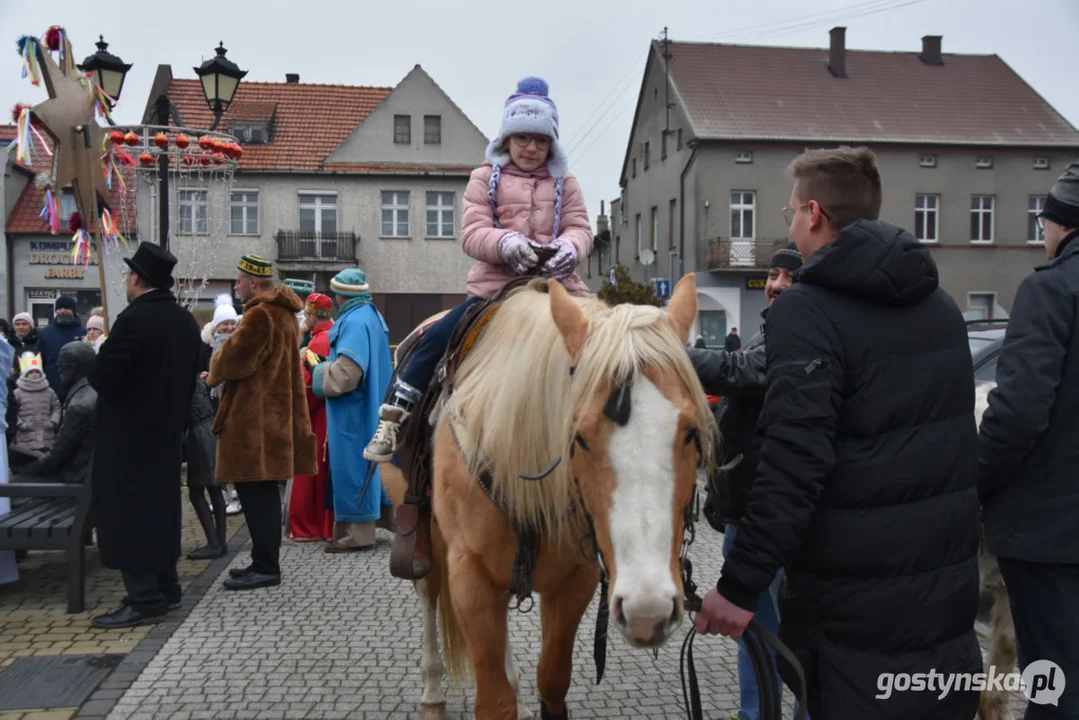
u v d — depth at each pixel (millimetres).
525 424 2332
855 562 1960
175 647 4250
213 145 9398
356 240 29812
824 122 31781
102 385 4320
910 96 33375
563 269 2971
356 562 6098
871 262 1982
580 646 4375
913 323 2027
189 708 3527
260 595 5211
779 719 2119
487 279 3070
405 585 5449
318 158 30094
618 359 1952
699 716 2285
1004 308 32062
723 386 2688
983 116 32719
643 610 1789
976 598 2045
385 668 4012
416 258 30203
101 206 6348
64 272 27859
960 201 31703
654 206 35656
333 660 4102
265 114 30531
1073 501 2367
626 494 1868
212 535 6242
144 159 9125
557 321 2121
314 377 6273
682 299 2199
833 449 1958
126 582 4617
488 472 2463
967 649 2018
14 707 3498
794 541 1928
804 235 2320
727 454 2805
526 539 2422
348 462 6254
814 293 2049
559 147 3164
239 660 4086
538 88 3178
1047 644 2438
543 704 2885
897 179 31422
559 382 2234
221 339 7531
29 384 6918
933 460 1985
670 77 33156
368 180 29922
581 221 3219
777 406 1983
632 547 1840
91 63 9016
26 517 5016
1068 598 2391
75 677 3822
